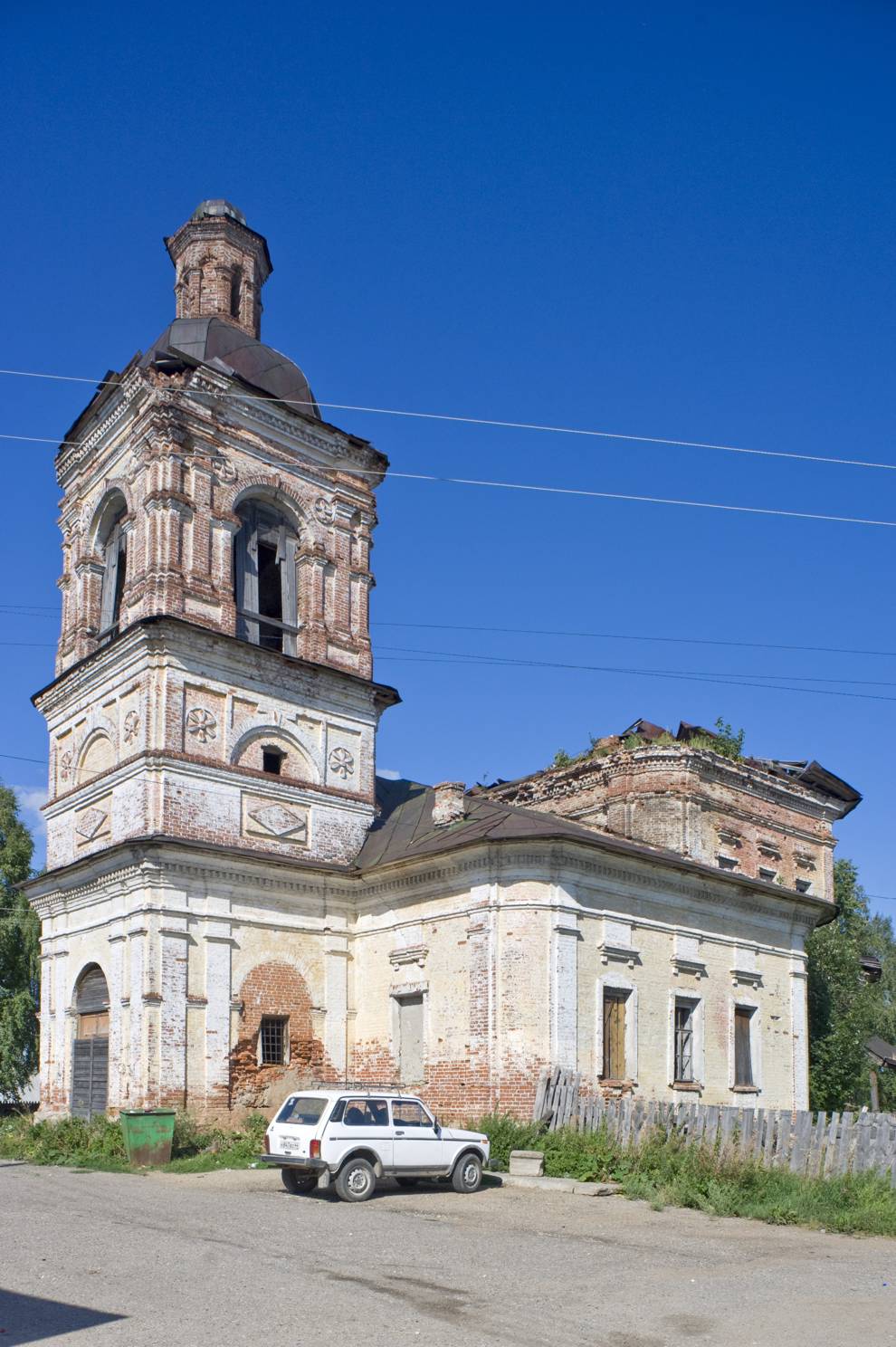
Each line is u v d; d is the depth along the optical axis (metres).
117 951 26.73
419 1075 26.88
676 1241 15.28
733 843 39.59
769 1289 12.23
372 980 28.66
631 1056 26.45
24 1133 26.59
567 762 41.78
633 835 37.84
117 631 29.95
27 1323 9.97
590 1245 14.76
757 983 31.36
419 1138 19.14
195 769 27.48
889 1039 62.06
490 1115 24.09
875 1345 9.90
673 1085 27.50
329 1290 11.45
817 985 38.81
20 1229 14.80
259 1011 27.27
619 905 27.17
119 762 28.28
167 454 29.06
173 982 25.86
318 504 32.34
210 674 28.44
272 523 31.98
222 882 27.23
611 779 39.00
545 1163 21.55
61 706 31.36
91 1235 14.38
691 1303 11.50
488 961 25.31
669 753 38.06
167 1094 25.17
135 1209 16.83
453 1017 26.05
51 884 29.77
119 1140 24.03
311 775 30.09
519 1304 11.18
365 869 28.92
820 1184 18.16
